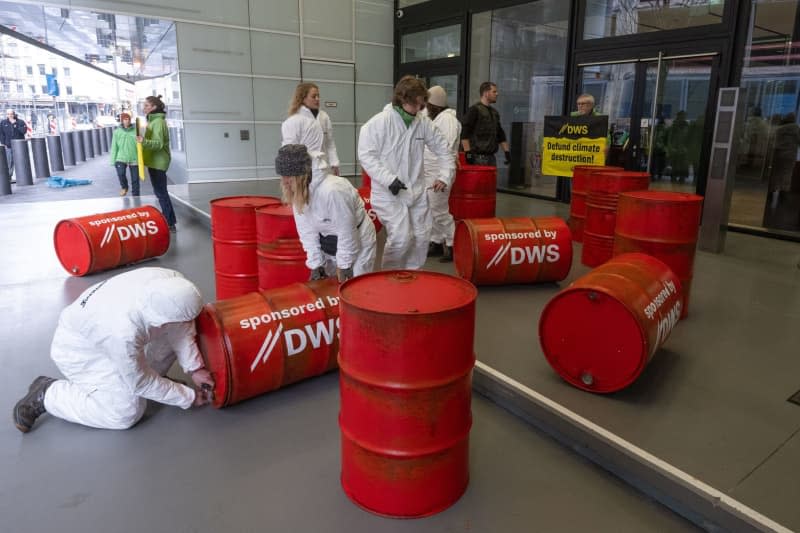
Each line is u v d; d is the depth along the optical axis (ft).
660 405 8.35
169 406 9.08
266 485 7.09
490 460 7.69
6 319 12.75
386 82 41.29
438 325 5.95
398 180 11.70
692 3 22.18
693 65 22.29
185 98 33.68
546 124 23.58
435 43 37.06
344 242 9.62
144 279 8.07
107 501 6.74
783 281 14.73
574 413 8.11
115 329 7.58
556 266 14.21
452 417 6.39
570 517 6.56
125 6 30.83
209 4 33.17
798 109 20.02
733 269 15.92
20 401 8.35
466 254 14.16
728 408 8.27
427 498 6.47
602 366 8.59
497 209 25.41
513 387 8.91
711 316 12.10
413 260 12.99
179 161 36.70
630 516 6.59
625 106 25.30
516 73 31.48
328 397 9.43
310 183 9.36
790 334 11.09
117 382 8.11
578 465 7.61
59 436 8.18
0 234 21.08
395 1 39.88
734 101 16.67
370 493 6.54
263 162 37.24
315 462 7.60
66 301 14.03
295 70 37.11
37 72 59.72
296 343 9.11
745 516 5.96
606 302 8.35
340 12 37.96
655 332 8.39
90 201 28.66
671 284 9.52
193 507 6.64
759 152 21.75
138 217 17.22
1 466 7.41
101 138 74.08
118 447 7.91
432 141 12.42
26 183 35.91
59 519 6.40
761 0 20.08
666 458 7.01
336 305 9.60
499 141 21.53
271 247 11.67
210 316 8.56
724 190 17.33
